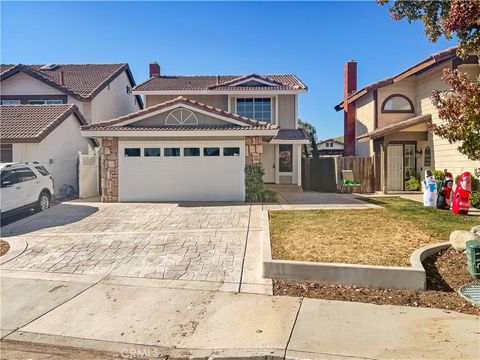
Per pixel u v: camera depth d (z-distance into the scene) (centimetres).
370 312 480
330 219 980
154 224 1015
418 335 417
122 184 1410
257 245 791
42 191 1271
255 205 1289
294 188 1880
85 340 433
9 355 407
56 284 606
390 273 559
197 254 740
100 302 533
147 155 1405
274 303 514
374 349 391
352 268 571
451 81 671
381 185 1762
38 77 1994
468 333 419
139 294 557
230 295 545
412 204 1276
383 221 943
